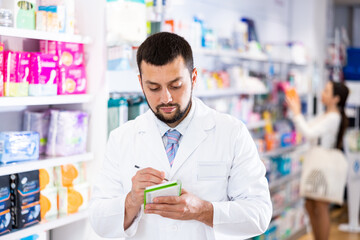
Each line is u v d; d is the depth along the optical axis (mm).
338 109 4680
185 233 1789
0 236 2258
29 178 2406
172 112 1674
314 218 4840
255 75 5109
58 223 2543
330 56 6648
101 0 2711
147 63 1604
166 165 1831
